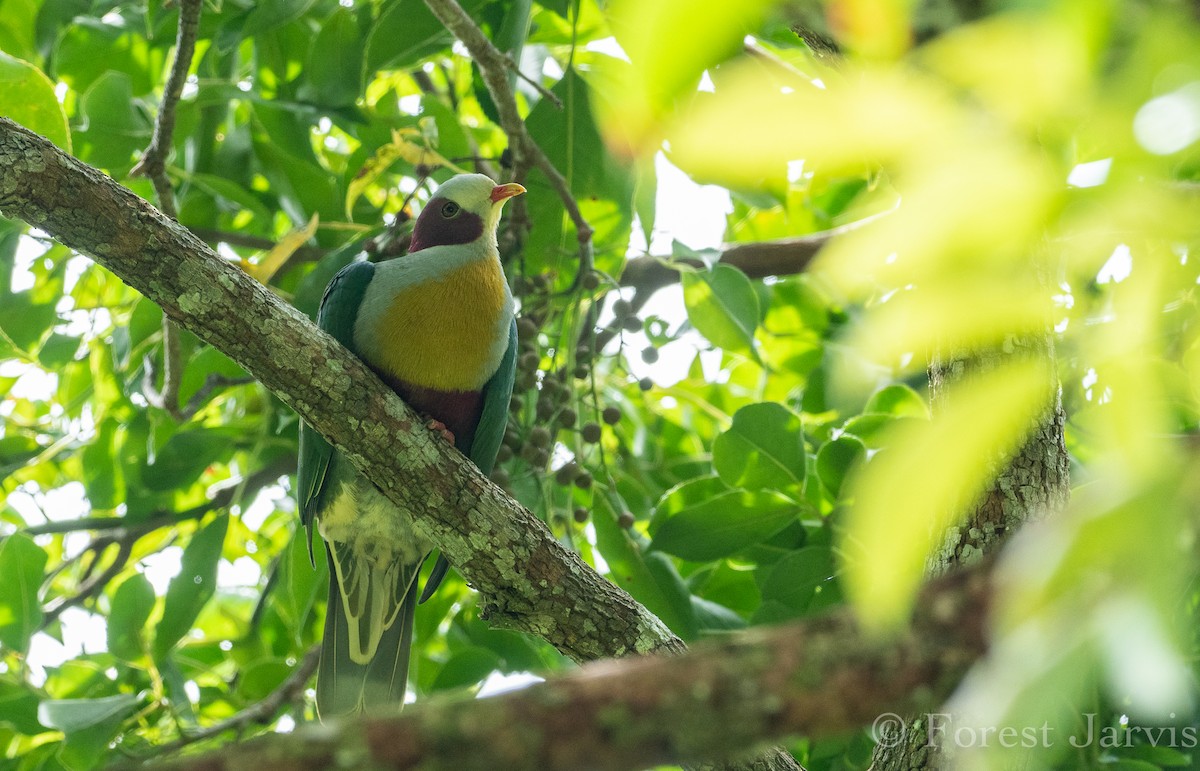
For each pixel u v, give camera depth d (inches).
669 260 410.9
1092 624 69.4
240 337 258.1
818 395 420.5
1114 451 71.8
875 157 66.7
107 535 438.6
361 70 367.9
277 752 121.1
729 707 124.1
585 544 432.8
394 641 339.3
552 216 378.0
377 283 326.0
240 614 492.4
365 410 268.4
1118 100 66.5
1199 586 189.6
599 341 389.1
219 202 423.2
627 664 130.0
